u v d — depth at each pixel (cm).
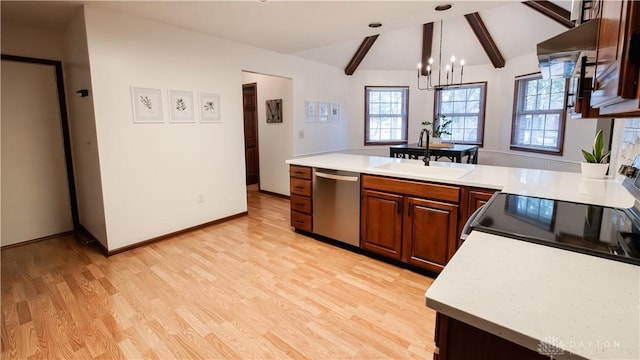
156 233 338
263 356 176
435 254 251
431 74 636
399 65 625
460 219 234
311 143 537
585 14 149
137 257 301
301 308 219
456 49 567
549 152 463
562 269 88
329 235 327
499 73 561
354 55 569
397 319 207
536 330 62
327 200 322
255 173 652
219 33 359
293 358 174
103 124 290
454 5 274
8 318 209
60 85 348
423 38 570
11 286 249
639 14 59
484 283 81
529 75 496
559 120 455
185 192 361
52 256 304
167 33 327
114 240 307
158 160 333
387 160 344
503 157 566
